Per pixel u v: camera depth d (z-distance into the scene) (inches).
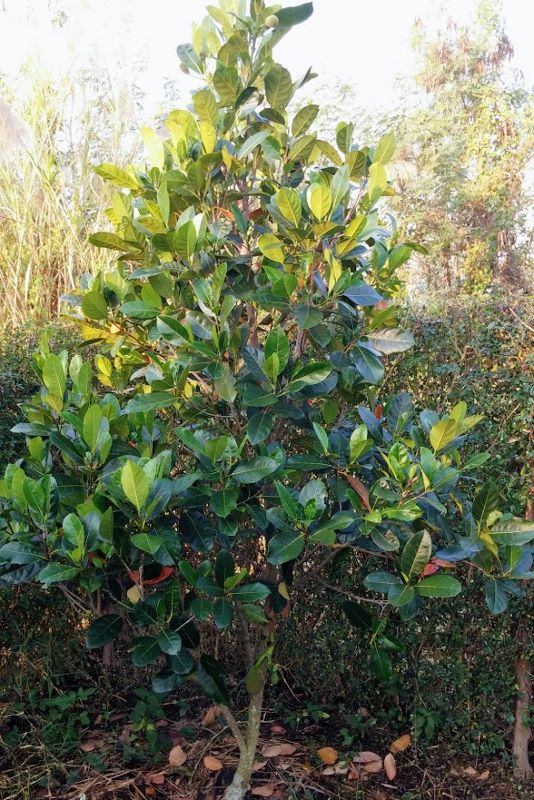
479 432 128.3
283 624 140.6
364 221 91.7
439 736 129.1
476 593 127.0
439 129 648.4
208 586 86.4
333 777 118.4
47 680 132.4
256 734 106.0
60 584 109.1
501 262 667.4
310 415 105.0
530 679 127.3
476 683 129.4
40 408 104.2
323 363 87.4
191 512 93.4
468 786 119.6
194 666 90.9
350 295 91.0
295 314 89.8
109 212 104.9
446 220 633.6
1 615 137.0
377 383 95.5
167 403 93.0
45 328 157.9
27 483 84.9
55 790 111.3
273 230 108.9
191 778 113.7
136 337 111.6
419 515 84.7
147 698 129.0
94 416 89.1
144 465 87.4
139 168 113.3
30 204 286.4
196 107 102.3
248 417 97.7
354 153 100.7
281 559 84.5
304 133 110.0
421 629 131.4
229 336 92.8
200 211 103.7
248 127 108.6
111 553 84.7
